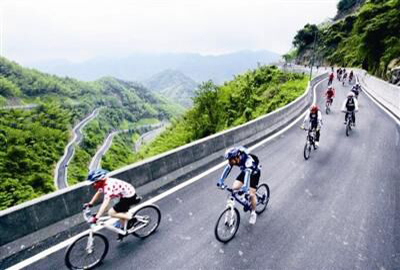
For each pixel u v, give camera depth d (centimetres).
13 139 5950
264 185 518
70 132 9962
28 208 397
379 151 855
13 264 365
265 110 2539
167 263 379
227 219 430
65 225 439
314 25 7794
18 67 16588
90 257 378
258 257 392
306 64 7250
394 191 590
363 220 483
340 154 840
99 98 18825
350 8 8100
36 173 4697
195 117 2981
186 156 697
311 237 438
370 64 3566
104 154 8381
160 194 575
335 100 1975
